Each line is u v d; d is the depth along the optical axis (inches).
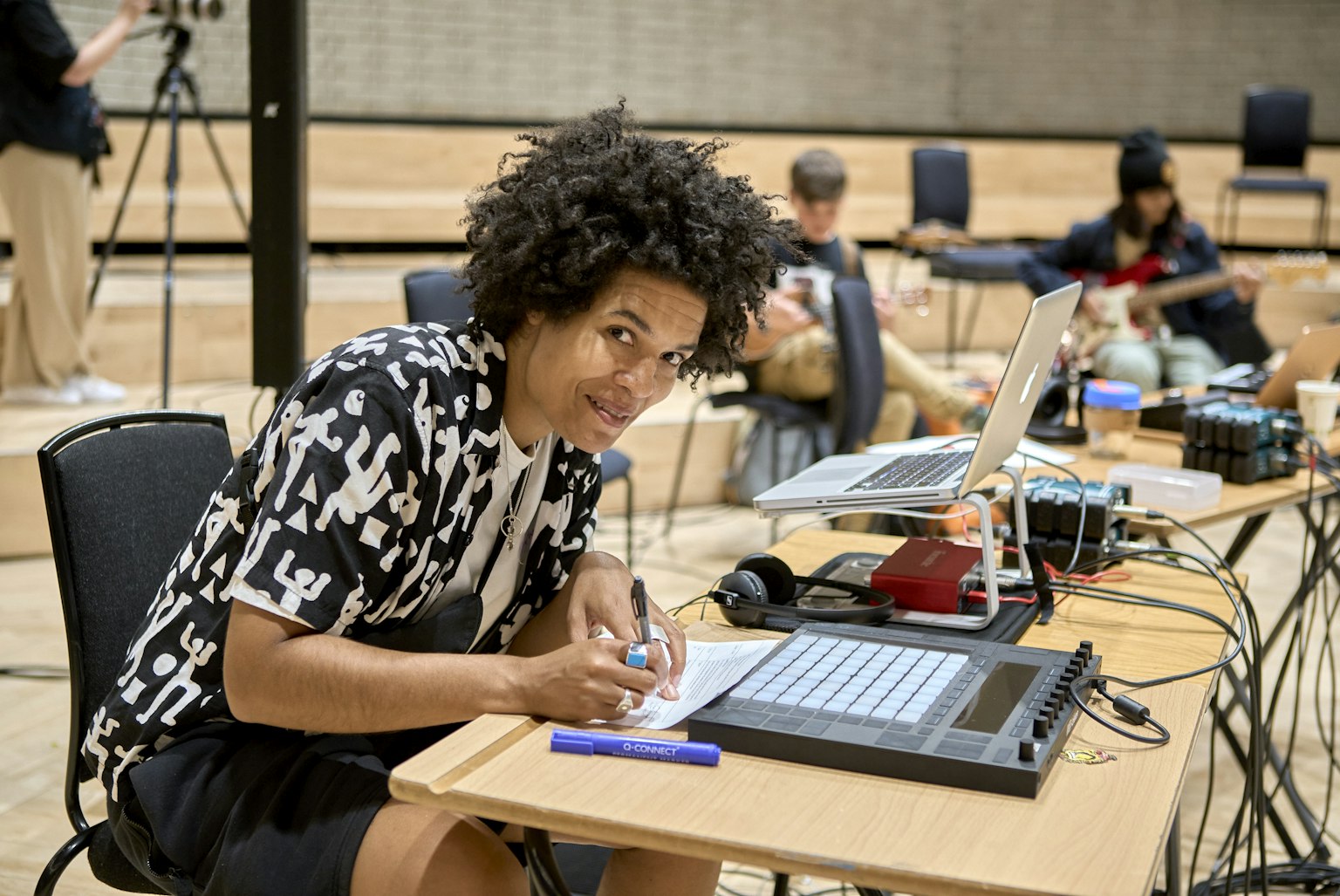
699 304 51.9
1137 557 74.9
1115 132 348.5
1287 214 321.4
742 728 46.4
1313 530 97.0
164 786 53.4
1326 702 129.9
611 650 49.5
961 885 37.9
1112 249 197.2
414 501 51.6
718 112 329.1
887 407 169.3
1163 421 114.6
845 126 341.4
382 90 294.0
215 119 262.4
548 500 59.4
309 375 51.9
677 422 195.9
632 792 43.4
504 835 58.1
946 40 346.6
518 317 53.4
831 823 41.3
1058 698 48.3
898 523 106.0
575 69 311.6
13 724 115.7
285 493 49.4
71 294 183.8
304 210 114.3
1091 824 41.5
